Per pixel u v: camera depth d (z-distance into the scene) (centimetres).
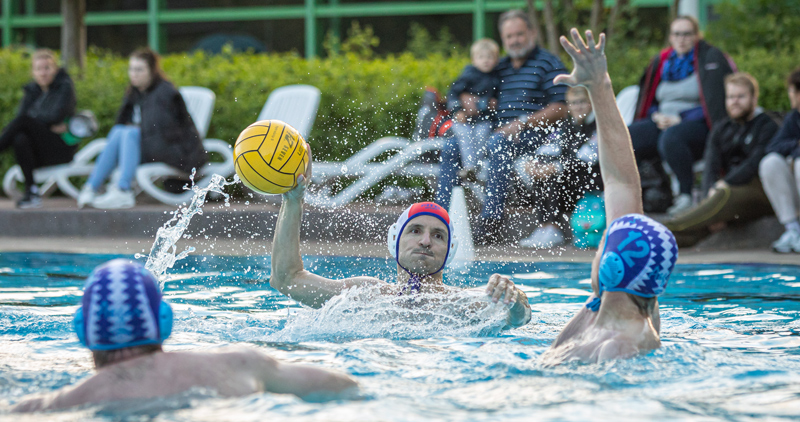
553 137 1434
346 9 2930
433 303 700
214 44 2984
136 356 400
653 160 1531
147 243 1480
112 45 3094
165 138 1709
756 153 1381
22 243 1480
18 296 900
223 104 2016
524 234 1414
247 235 1551
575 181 1434
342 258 1262
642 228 477
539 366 501
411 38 2894
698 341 617
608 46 1977
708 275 1084
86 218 1603
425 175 1666
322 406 393
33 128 1728
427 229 713
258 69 2077
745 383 456
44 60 1773
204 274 1114
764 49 1945
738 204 1375
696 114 1515
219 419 365
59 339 638
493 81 1511
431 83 1947
